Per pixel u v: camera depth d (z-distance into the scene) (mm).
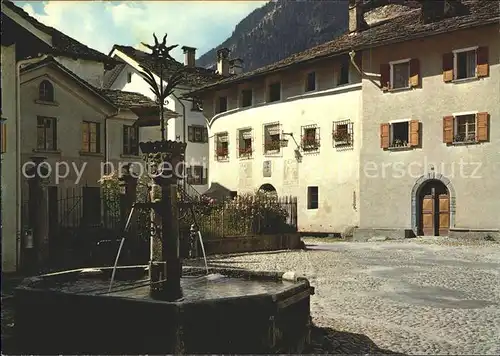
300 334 6918
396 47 27594
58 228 18953
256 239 21312
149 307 5941
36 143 22750
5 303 9055
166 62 7734
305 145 31906
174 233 7406
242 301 6137
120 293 7336
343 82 30875
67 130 23906
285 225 23078
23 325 6789
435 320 8781
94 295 6332
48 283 7984
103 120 25438
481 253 19922
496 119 24516
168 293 7238
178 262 7410
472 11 26531
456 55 25719
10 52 14828
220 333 6000
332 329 8117
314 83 32406
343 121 30219
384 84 27938
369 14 36094
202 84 43531
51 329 6578
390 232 27234
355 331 8016
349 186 29812
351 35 33656
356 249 22250
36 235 14266
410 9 34062
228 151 36844
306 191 31922
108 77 45562
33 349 6586
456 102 25641
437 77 26266
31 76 22516
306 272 14797
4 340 6883
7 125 14469
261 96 34781
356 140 29578
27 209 19234
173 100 42219
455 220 25547
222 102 38031
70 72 23641
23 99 22234
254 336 6188
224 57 47312
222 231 20500
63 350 6453
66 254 14867
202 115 43781
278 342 6355
